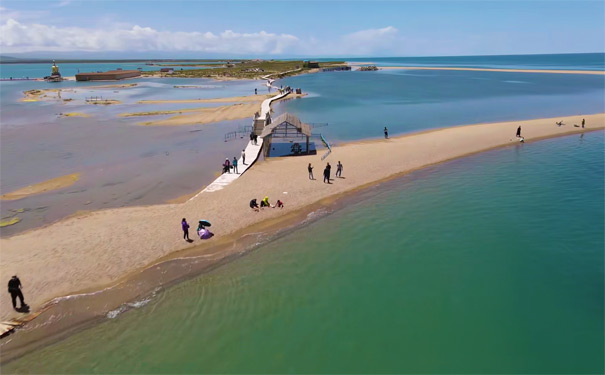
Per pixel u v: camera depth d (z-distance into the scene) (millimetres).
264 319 16750
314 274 19766
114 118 61344
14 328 15836
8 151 41688
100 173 34500
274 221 25094
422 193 29812
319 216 25984
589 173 32969
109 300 17578
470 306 17281
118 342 15500
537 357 14625
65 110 70188
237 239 22828
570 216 25203
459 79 143750
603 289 18172
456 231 23828
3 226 24344
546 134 46969
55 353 14938
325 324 16438
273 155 40312
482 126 52219
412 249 21953
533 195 28812
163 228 23734
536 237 22812
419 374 14039
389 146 42844
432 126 54469
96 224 24297
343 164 36594
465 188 30594
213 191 29578
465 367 14289
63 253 20953
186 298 17922
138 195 29438
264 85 127438
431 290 18406
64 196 29234
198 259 20766
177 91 108062
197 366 14469
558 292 18031
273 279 19359
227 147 43344
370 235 23562
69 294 17844
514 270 19750
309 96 93188
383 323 16422
